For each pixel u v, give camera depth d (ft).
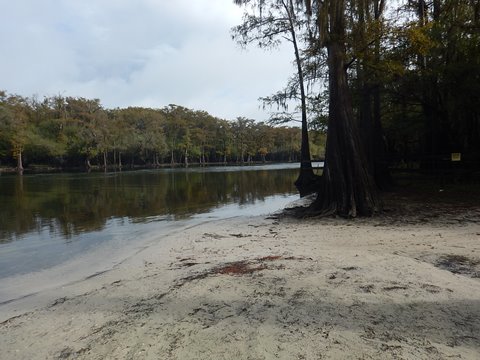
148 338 12.35
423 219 32.32
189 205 54.70
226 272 18.94
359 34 38.55
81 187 91.25
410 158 57.93
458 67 50.98
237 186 86.48
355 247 23.98
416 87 57.67
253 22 74.02
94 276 21.66
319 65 50.85
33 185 100.53
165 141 290.76
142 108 326.85
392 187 55.93
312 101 77.56
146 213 47.60
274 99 79.46
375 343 11.03
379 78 50.19
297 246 25.14
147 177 134.82
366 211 35.65
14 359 11.98
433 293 14.44
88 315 15.02
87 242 31.73
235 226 35.35
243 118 338.95
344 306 13.67
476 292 14.49
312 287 15.72
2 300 18.51
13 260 26.43
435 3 58.54
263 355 10.78
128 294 17.13
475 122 61.36
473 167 55.83
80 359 11.50
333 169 37.81
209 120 322.34
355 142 37.78
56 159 244.42
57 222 41.88
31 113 247.70
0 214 47.96
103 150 244.83
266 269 18.81
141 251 27.27
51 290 19.47
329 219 35.47
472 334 11.34
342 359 10.32
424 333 11.50
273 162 356.38
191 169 215.72
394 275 16.78
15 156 213.05
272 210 46.44
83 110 253.85
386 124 81.00
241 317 13.33
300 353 10.75
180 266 21.75
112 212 48.93
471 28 50.34
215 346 11.47
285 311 13.56
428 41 42.09
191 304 14.92
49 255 27.73
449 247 22.44
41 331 13.89
